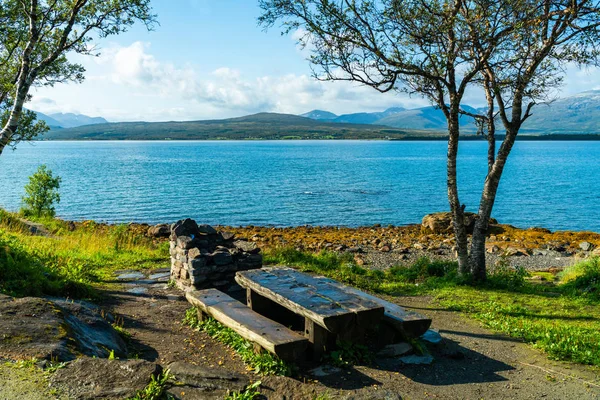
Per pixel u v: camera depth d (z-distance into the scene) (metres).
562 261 19.61
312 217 37.19
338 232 28.69
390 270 15.63
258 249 11.34
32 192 26.42
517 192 53.38
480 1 10.75
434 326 8.88
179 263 11.18
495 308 10.20
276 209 40.88
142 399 4.82
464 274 13.10
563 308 10.48
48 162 103.38
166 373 5.38
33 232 20.25
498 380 6.41
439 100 12.78
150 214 37.56
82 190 51.59
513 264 19.11
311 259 15.70
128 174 73.00
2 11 14.88
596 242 24.08
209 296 8.45
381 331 7.27
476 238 13.12
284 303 7.18
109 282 11.79
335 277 13.30
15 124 12.62
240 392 5.52
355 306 6.71
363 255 20.56
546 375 6.59
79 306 7.48
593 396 5.96
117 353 6.50
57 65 16.58
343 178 68.75
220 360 6.79
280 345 6.11
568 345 7.55
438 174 76.50
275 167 91.31
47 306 6.79
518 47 11.15
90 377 5.11
